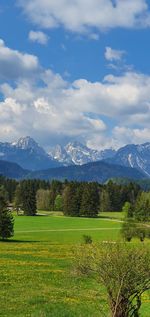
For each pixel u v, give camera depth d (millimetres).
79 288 37312
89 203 197750
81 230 141000
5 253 64812
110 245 22266
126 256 21250
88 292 35688
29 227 149625
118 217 198125
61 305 30484
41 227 150125
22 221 171500
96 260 21594
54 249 73562
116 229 145750
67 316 27312
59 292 35562
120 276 21156
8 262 53781
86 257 22141
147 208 146500
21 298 32531
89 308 29625
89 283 40062
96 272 21875
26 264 52406
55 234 125250
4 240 98125
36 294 34250
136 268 20969
